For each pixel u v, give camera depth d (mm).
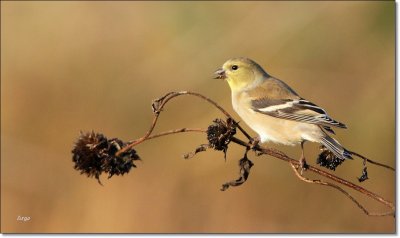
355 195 14859
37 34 17141
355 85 15680
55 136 16016
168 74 16422
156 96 16250
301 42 16109
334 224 14688
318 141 9508
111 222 14758
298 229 14727
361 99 15508
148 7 17344
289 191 14867
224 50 16266
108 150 7605
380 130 15109
